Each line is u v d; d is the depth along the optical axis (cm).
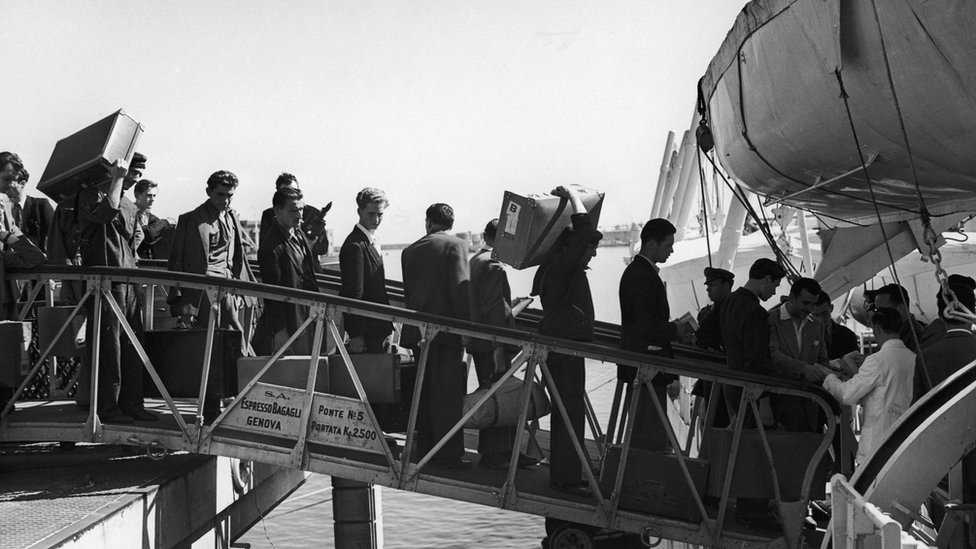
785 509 648
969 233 1862
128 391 686
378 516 931
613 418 745
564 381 671
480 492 646
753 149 715
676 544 875
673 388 1433
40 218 895
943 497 634
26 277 670
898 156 569
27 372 691
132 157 695
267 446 652
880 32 511
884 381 622
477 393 715
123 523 561
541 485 686
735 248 1391
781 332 726
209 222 775
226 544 752
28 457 687
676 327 681
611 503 645
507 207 661
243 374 681
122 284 687
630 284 671
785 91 618
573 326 667
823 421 742
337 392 685
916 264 1827
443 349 680
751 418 693
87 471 661
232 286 652
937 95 499
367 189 737
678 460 643
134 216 732
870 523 426
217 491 723
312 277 798
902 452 436
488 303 755
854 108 557
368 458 668
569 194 664
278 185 770
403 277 705
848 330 891
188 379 698
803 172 687
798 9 573
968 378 468
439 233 697
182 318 909
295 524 1759
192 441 653
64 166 670
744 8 652
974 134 500
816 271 973
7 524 530
